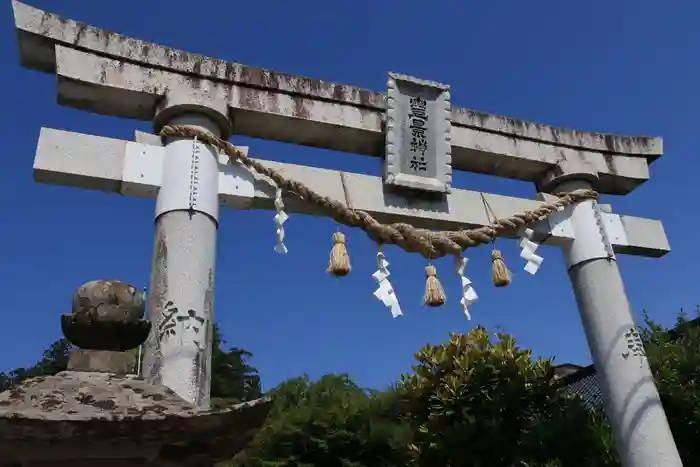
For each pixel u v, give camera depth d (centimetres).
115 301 324
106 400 281
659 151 1044
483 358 1290
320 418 1795
